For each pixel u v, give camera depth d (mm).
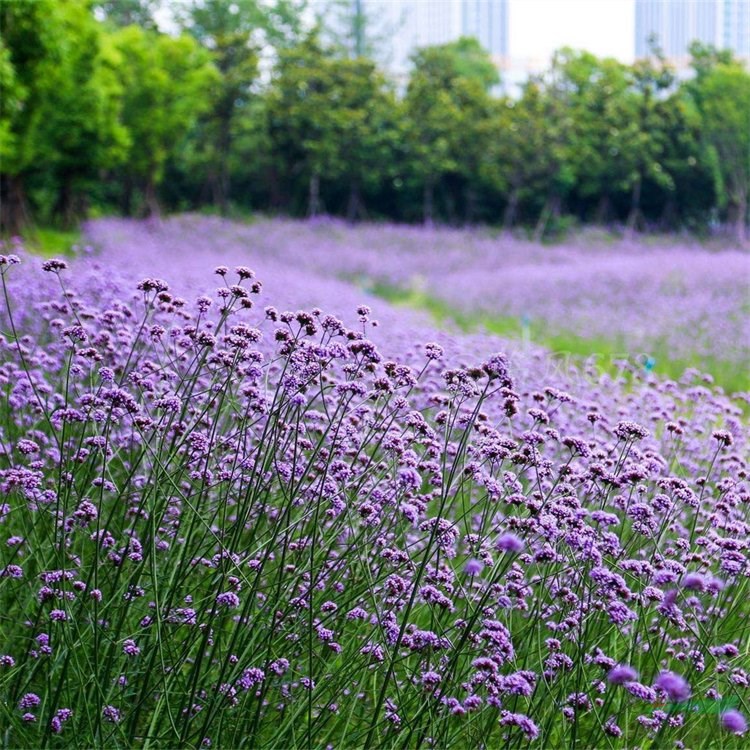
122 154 37219
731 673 4047
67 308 5957
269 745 3523
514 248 39094
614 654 4312
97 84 34875
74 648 3557
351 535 4504
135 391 5555
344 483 4160
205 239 34250
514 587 4125
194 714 3605
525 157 50562
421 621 4582
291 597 3709
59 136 34031
